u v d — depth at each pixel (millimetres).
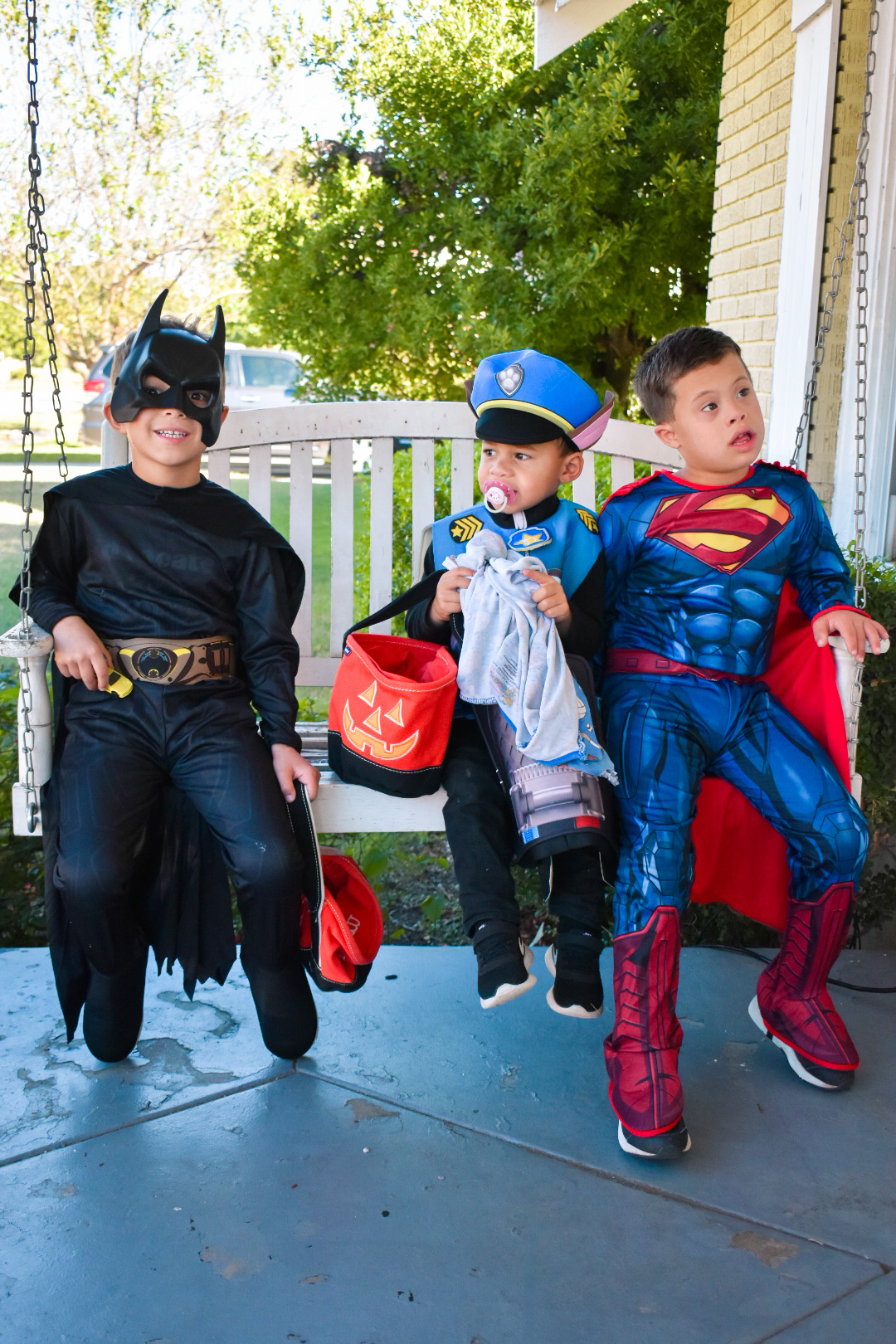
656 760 2143
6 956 2727
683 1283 1704
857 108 3631
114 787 2037
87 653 2031
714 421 2197
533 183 6973
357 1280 1701
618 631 2312
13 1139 2016
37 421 19000
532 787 2002
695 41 7238
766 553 2238
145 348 2059
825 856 2166
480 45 7691
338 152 8391
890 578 2979
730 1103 2182
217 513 2170
